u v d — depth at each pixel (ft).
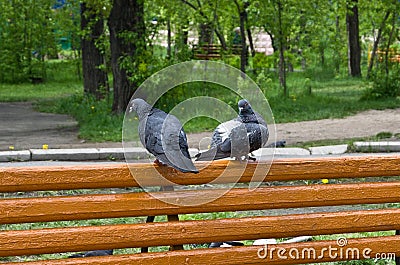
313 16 86.63
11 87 130.11
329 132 60.18
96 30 92.84
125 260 16.66
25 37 137.08
